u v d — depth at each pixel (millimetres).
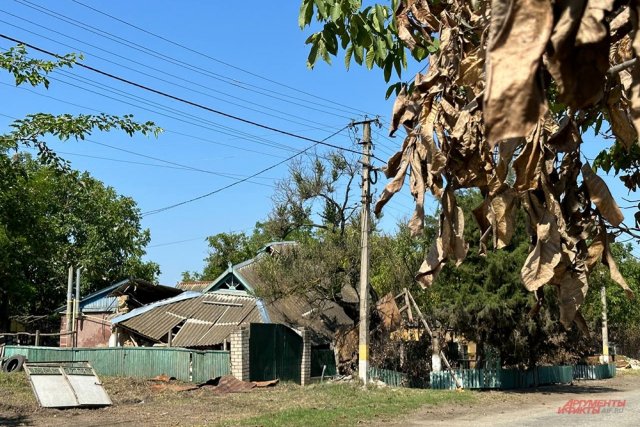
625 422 14742
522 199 2613
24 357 21812
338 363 22219
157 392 18203
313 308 22750
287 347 21125
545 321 21203
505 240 2781
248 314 23688
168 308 25031
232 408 15578
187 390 18516
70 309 27828
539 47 1319
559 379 27172
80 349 22500
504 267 20734
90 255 36250
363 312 19172
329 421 13781
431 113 2932
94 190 37312
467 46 3031
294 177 21219
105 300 32188
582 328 2803
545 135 2514
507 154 2461
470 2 3037
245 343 19719
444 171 2885
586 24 1357
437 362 21922
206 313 24422
